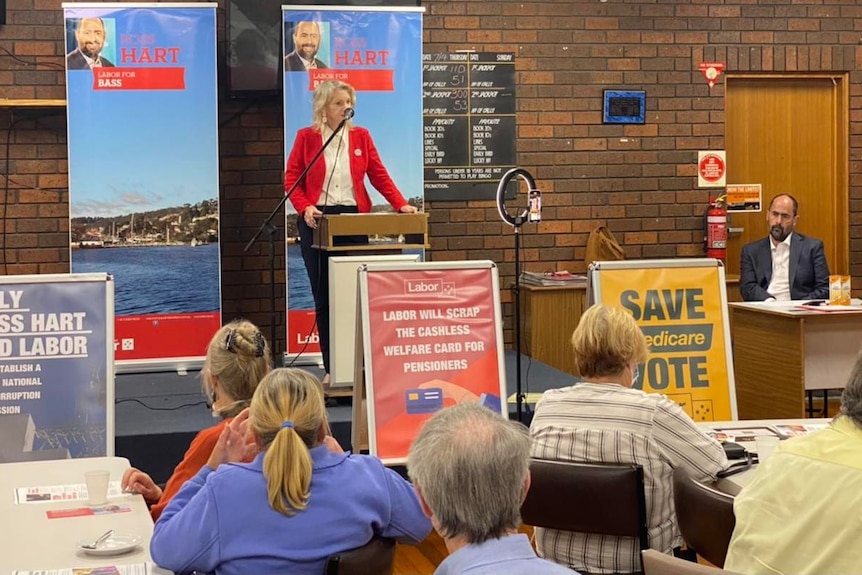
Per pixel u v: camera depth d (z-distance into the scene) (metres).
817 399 6.84
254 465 2.06
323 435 2.13
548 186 7.18
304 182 5.79
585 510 2.59
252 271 6.87
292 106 6.21
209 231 6.25
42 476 2.76
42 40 6.54
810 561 1.76
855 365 1.86
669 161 7.31
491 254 7.13
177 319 6.25
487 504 1.42
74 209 6.11
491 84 7.04
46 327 3.90
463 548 1.44
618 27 7.19
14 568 1.94
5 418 3.85
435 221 7.05
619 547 2.64
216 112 6.23
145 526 2.25
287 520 2.01
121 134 6.14
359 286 3.94
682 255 7.36
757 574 1.83
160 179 6.19
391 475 2.18
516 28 7.07
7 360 3.86
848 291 5.56
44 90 6.55
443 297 4.00
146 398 5.49
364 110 6.29
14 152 6.55
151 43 6.14
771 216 6.47
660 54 7.25
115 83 6.12
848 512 1.72
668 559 1.66
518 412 4.47
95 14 6.08
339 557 1.94
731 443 2.86
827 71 7.46
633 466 2.56
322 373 6.09
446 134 7.01
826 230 7.57
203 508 2.00
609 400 2.71
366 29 6.26
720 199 7.36
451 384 3.94
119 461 2.97
